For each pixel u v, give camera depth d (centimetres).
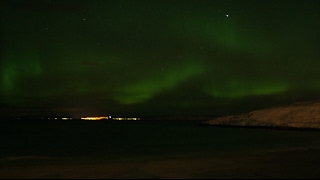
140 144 2119
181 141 2323
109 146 1992
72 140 2642
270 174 866
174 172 912
